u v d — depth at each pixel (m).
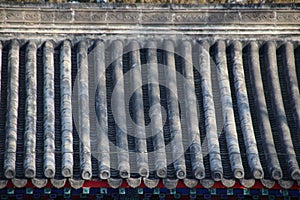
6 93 23.36
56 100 23.20
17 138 21.84
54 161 20.89
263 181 20.78
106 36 24.72
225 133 22.50
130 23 24.72
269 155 21.56
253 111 23.56
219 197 21.73
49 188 20.47
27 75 23.55
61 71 23.83
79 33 24.61
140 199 21.42
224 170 21.33
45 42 24.48
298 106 23.45
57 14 24.44
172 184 20.64
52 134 21.80
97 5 24.48
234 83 24.14
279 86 24.17
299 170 20.78
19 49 24.47
